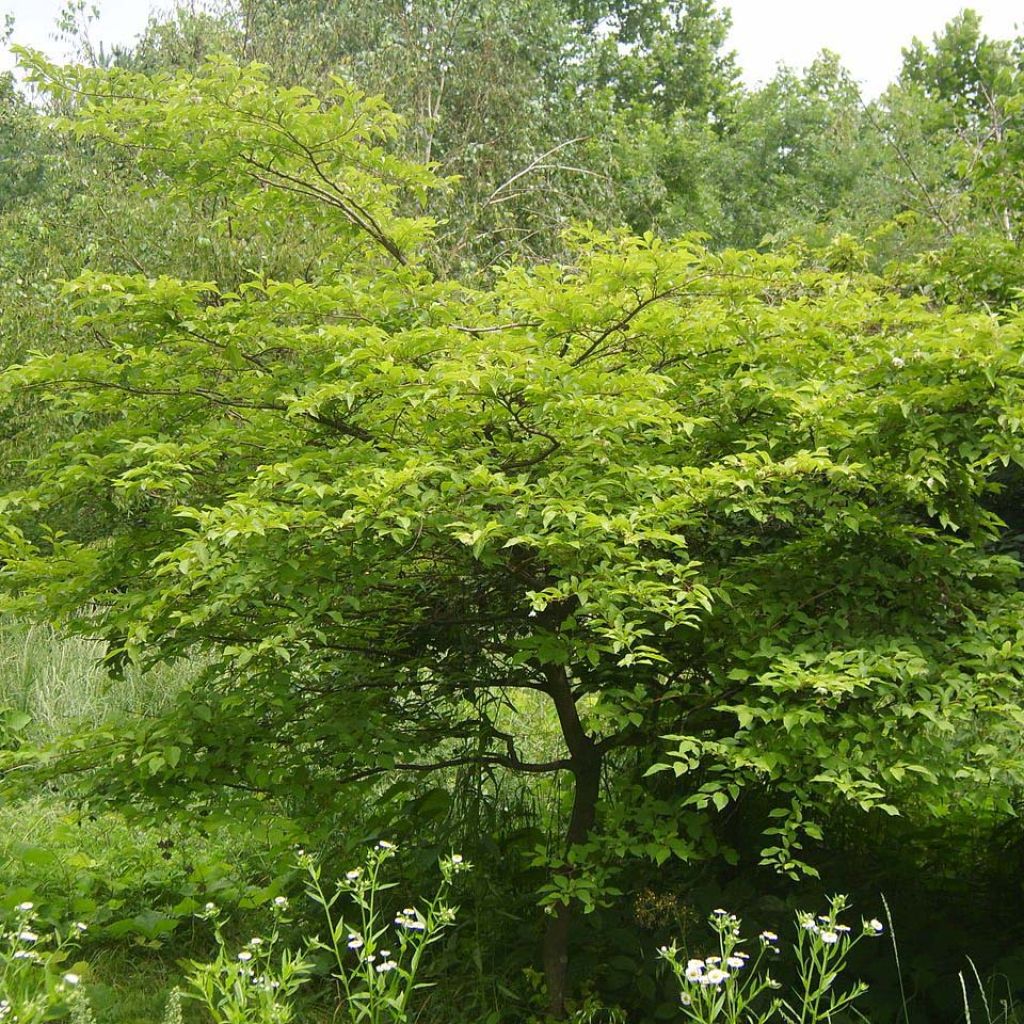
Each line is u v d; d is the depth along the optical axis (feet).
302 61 38.73
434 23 44.50
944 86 70.49
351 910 14.60
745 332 12.05
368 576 11.55
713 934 13.47
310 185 14.12
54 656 25.52
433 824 15.64
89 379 12.08
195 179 13.74
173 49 37.68
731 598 12.28
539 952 13.73
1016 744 11.57
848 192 53.42
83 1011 8.90
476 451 11.12
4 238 35.53
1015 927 13.99
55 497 12.17
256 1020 9.36
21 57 12.80
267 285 12.25
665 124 72.64
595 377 10.91
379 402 11.70
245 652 11.60
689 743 10.54
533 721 20.98
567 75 51.13
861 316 13.01
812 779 10.52
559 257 38.81
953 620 12.33
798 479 10.97
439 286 12.73
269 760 12.61
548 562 11.73
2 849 16.38
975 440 10.85
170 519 12.06
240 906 14.52
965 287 19.04
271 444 12.22
